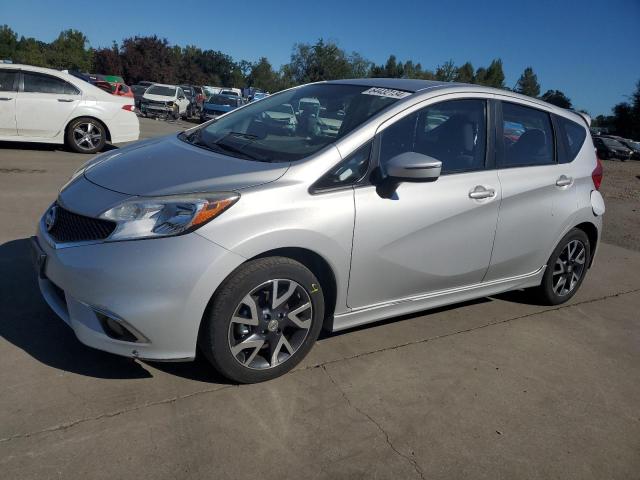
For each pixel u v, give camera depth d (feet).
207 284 8.72
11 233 16.40
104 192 9.48
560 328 14.28
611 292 17.78
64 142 32.50
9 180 23.59
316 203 9.70
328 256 9.93
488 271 13.01
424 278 11.67
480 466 8.63
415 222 11.01
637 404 11.03
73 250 8.90
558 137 14.55
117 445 8.04
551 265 14.82
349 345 11.85
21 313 11.48
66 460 7.64
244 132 11.84
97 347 8.83
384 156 10.76
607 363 12.66
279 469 7.99
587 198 14.89
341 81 13.39
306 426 8.99
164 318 8.63
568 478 8.64
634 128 218.38
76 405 8.80
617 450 9.47
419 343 12.39
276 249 9.52
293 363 10.25
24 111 30.83
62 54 213.46
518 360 12.23
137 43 235.20
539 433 9.65
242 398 9.49
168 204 8.83
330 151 10.14
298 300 9.98
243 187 9.24
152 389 9.45
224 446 8.29
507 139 13.14
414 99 11.50
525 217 13.25
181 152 10.88
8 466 7.41
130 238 8.63
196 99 99.60
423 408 9.92
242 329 9.47
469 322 13.93
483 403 10.33
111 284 8.50
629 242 25.73
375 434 9.03
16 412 8.47
